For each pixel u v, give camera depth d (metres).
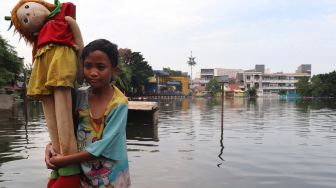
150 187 7.03
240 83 124.31
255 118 25.27
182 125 19.33
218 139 13.87
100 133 2.20
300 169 8.78
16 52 34.00
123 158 2.24
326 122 22.31
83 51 2.20
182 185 7.21
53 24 2.13
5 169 8.48
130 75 66.81
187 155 10.38
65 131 2.10
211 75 132.62
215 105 49.16
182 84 104.94
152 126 18.28
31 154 10.40
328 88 101.06
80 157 2.09
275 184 7.43
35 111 30.70
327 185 7.41
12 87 36.69
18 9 2.24
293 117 26.75
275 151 11.23
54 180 2.24
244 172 8.38
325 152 11.16
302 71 139.88
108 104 2.21
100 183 2.19
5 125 18.98
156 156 10.18
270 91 124.81
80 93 2.27
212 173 8.22
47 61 2.11
